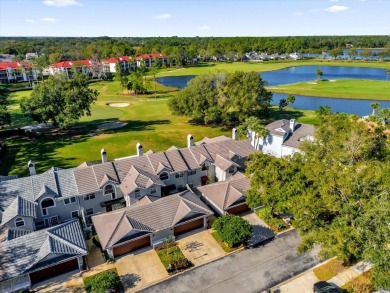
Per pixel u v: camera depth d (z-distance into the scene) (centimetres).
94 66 19225
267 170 3688
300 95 13550
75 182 4309
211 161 5125
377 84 14900
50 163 6366
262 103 8706
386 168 2816
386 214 2412
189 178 5069
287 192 3284
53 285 3166
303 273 3228
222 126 8906
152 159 4853
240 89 8400
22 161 6494
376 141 3678
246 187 4422
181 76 19550
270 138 6312
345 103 11850
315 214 2894
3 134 8181
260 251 3588
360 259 3297
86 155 6788
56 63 19625
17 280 3088
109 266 3406
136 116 10306
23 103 8100
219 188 4422
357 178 2677
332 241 2702
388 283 2472
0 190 4019
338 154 3422
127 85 14475
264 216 4206
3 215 3759
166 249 3634
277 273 3244
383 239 2514
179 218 3756
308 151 3872
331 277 3128
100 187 4306
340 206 2709
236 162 5331
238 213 4356
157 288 3084
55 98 8138
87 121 9719
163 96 13900
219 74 9138
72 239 3397
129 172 4591
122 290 3059
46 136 8150
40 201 4003
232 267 3347
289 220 4116
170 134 8231
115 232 3500
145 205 3838
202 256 3525
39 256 3138
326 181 2861
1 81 17150
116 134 8250
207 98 8731
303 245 2942
